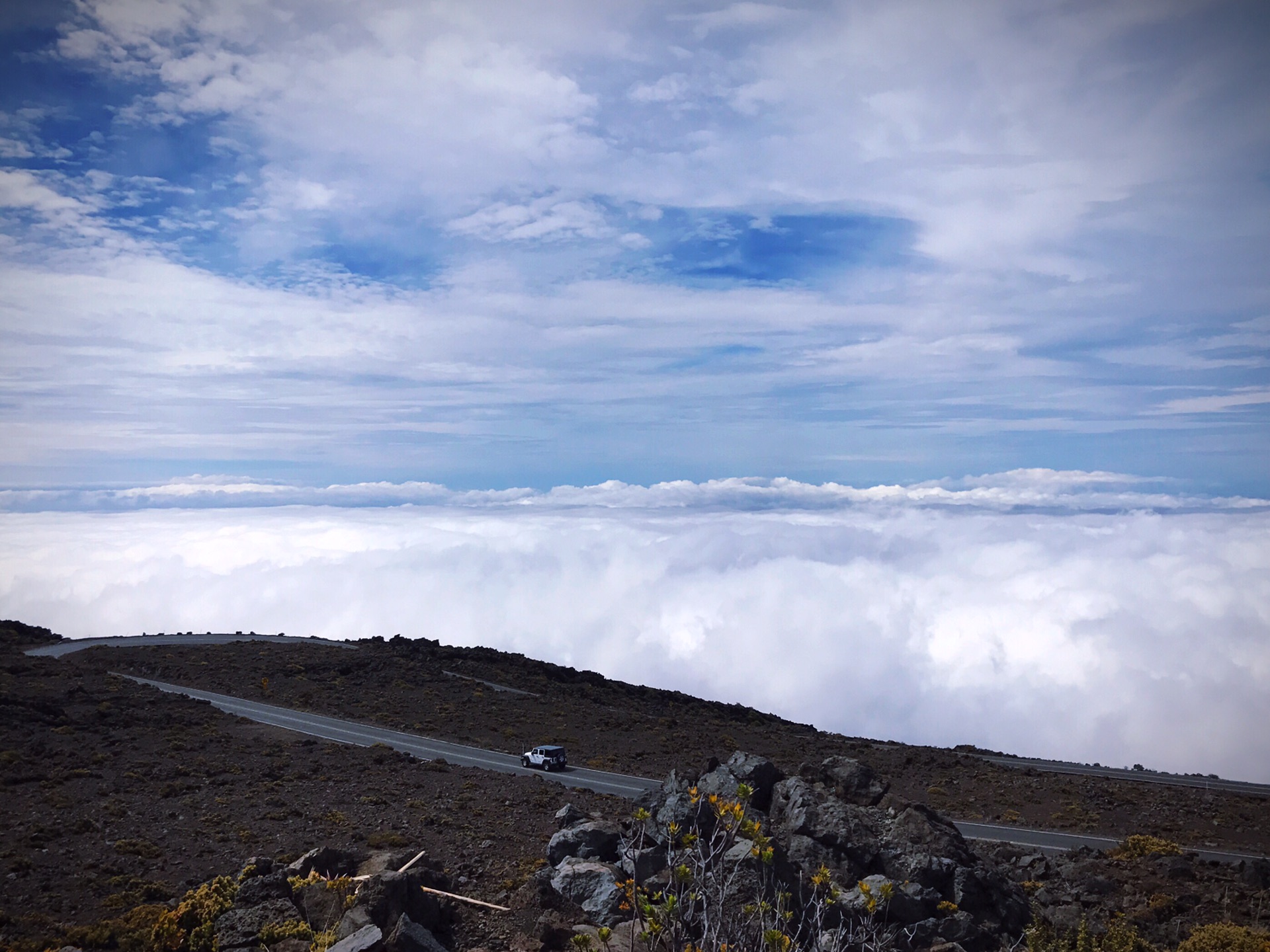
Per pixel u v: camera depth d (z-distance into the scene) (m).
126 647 82.19
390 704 65.06
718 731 68.25
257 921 16.42
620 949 15.56
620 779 47.69
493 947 16.66
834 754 59.44
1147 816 41.03
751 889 16.34
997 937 18.55
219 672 72.12
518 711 67.62
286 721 55.88
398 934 15.30
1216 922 20.36
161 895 19.28
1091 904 22.14
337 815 27.52
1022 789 47.62
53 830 23.78
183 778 33.00
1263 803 43.97
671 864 14.71
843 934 16.20
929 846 20.34
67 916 18.00
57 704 49.47
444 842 24.94
